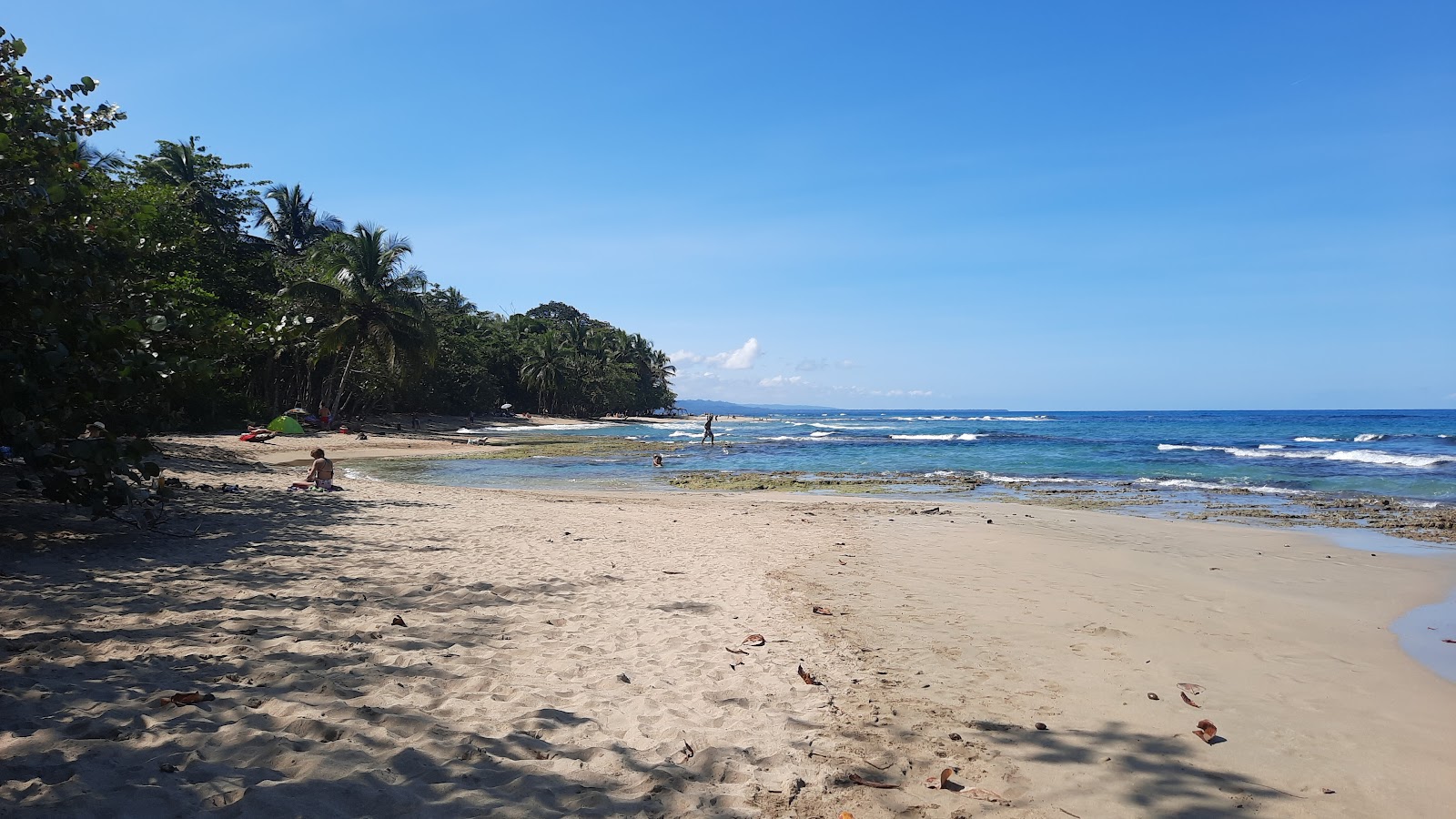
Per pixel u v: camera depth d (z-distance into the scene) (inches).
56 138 323.3
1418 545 486.9
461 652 204.8
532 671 193.5
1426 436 2138.3
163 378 306.7
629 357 4224.9
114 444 279.0
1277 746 165.6
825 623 259.0
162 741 135.6
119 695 156.3
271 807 114.1
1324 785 147.5
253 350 415.2
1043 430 2974.9
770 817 125.2
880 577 347.9
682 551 402.3
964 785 141.0
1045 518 602.5
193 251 957.2
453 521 471.5
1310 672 220.5
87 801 111.9
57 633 197.2
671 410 5231.3
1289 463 1238.9
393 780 127.2
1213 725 169.2
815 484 914.1
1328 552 457.1
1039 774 147.3
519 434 2144.4
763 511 624.4
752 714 171.6
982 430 2999.5
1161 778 147.5
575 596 283.0
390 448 1406.3
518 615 250.1
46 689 156.6
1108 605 299.6
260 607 238.4
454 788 125.8
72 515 366.9
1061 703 186.9
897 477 1012.5
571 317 5600.4
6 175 283.7
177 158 1589.6
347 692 167.9
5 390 248.4
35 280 248.2
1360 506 709.3
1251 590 343.9
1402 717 186.2
